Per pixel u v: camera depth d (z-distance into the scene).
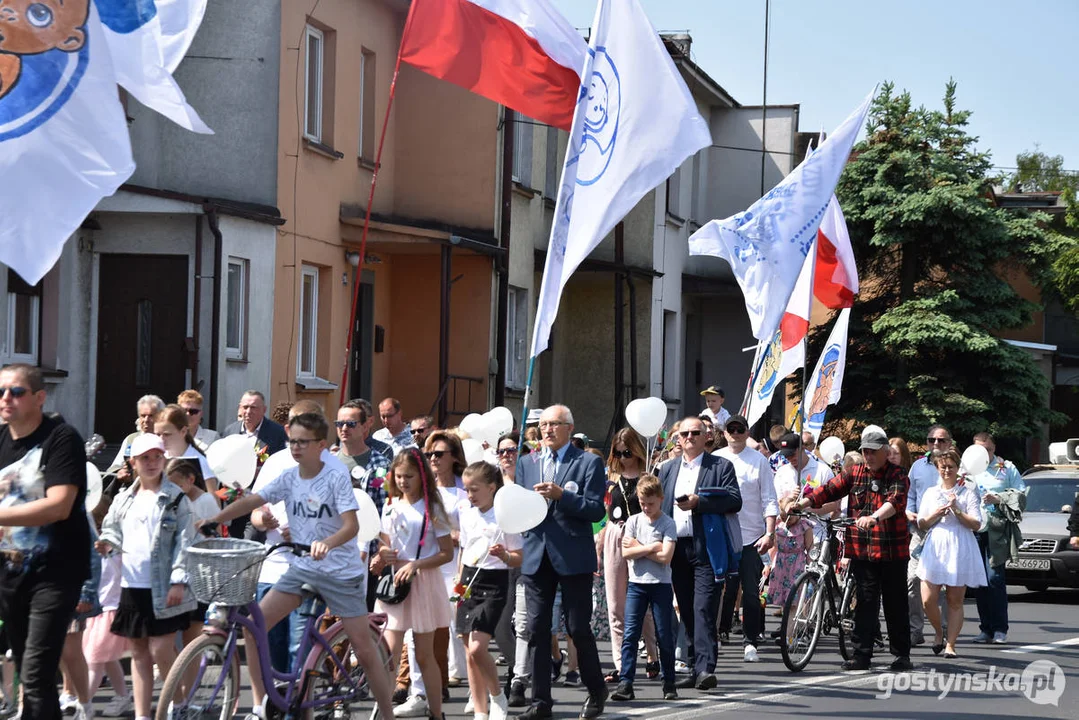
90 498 10.05
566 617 10.41
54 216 8.98
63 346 17.98
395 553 9.70
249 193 20.17
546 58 12.13
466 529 10.34
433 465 11.17
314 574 8.90
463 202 25.05
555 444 10.55
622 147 11.23
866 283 35.56
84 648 10.05
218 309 18.72
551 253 10.98
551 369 32.50
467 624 10.11
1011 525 15.79
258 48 20.28
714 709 11.14
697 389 40.28
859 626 13.52
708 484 12.25
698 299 40.41
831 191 15.04
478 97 25.05
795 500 14.70
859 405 34.81
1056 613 19.42
